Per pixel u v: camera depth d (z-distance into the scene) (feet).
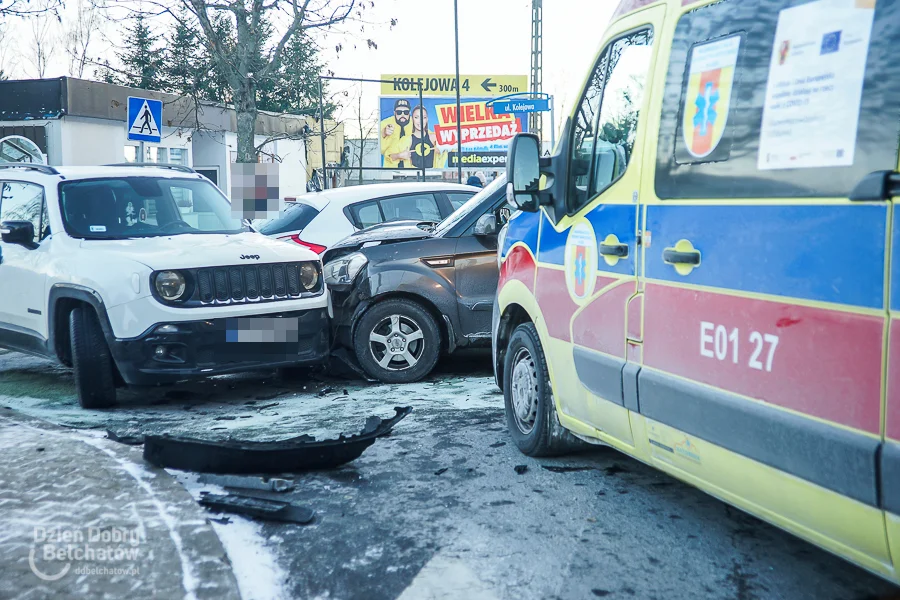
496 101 109.81
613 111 14.05
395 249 25.84
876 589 11.23
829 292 9.14
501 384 19.04
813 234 9.39
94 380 22.81
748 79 10.65
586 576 11.73
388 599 11.23
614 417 13.67
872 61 8.81
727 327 10.71
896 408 8.34
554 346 15.74
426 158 167.63
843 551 9.29
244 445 16.24
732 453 10.71
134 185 26.89
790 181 9.79
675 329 11.78
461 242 26.09
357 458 17.24
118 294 22.03
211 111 86.99
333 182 127.65
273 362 23.27
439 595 11.30
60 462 16.25
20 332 25.88
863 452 8.66
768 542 12.82
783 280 9.79
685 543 12.79
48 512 13.64
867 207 8.73
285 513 13.99
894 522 8.46
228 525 13.79
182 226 26.48
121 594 10.87
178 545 12.41
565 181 15.56
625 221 13.24
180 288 22.15
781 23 10.17
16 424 19.86
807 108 9.60
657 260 12.27
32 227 25.68
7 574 11.30
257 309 22.90
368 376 25.67
